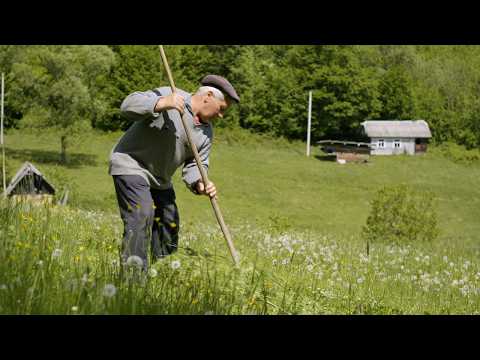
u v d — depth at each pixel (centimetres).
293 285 682
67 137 5828
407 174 6906
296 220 4788
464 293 916
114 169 627
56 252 487
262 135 8288
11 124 6912
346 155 7369
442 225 4897
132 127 639
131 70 7800
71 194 2777
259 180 6047
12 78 5259
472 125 9200
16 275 449
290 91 8538
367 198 5769
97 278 470
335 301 695
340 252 1239
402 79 9344
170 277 537
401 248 1638
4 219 619
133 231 607
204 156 665
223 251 789
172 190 673
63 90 5275
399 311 712
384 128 8369
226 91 641
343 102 8638
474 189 6388
